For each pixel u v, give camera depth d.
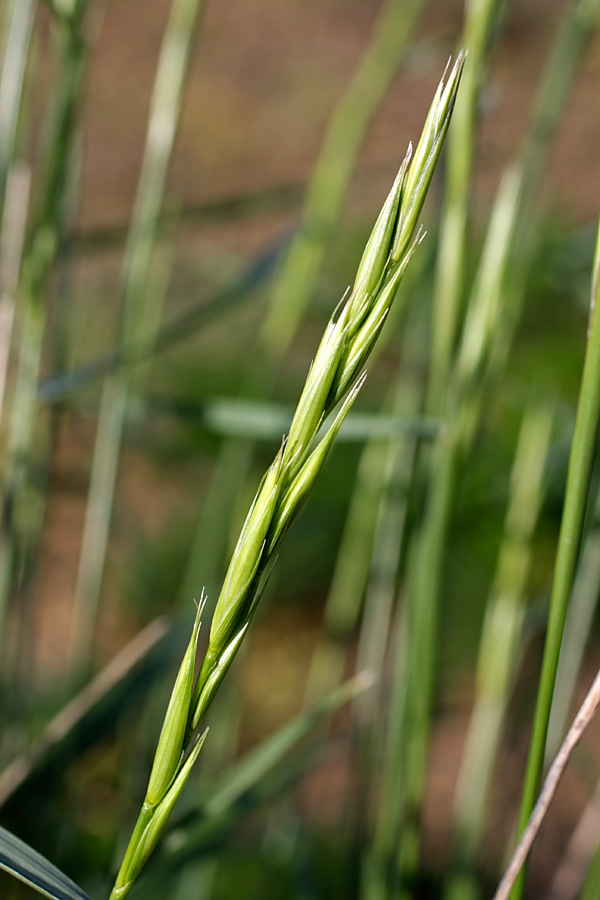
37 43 0.40
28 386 0.41
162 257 0.56
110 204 1.93
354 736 0.55
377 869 0.41
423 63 0.50
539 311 1.14
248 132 2.26
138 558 0.86
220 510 0.56
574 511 0.26
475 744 0.48
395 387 0.54
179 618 0.42
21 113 0.41
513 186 0.33
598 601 0.68
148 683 0.40
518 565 0.47
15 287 0.40
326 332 0.25
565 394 1.11
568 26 0.39
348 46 2.65
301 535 0.62
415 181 0.24
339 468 1.11
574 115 1.99
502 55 1.61
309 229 0.50
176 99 0.45
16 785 0.37
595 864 0.34
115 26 2.53
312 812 0.77
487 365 0.33
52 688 0.78
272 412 0.39
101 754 0.69
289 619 1.20
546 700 0.27
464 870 0.47
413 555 0.39
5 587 0.42
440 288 0.34
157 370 1.36
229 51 2.59
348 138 0.50
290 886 0.55
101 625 1.02
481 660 0.48
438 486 0.34
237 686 0.57
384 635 0.48
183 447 1.13
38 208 0.39
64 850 0.48
